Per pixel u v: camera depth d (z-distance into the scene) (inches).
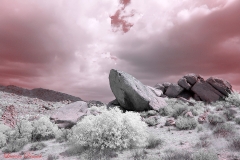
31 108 1050.1
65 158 330.6
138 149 347.9
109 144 344.8
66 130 515.5
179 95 1126.4
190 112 620.1
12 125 662.5
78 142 349.7
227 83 1075.3
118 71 842.2
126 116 388.5
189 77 1156.5
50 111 1035.3
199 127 454.0
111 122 366.9
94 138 350.3
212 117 517.7
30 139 489.7
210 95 1042.1
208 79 1106.1
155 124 568.1
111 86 877.8
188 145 350.0
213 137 370.3
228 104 782.5
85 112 686.5
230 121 506.3
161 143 374.3
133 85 825.5
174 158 272.1
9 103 1064.8
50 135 520.4
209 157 254.1
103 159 298.5
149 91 948.6
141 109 837.2
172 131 476.1
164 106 812.6
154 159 271.3
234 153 280.8
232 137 349.4
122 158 305.0
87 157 313.1
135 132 366.9
